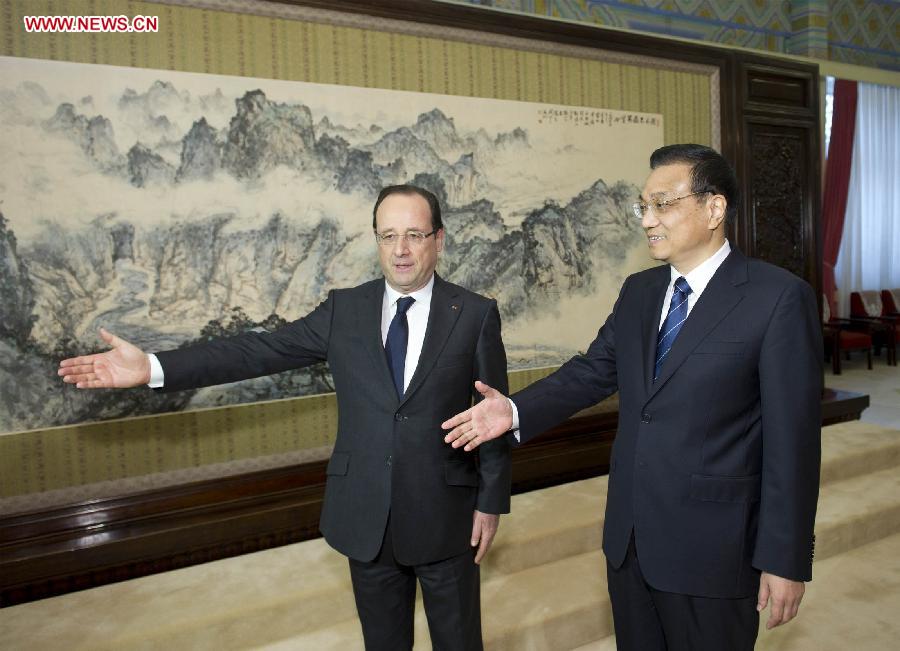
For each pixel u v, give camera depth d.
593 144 4.17
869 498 3.99
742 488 1.59
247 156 3.23
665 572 1.60
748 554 1.59
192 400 3.22
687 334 1.62
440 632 1.90
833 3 7.47
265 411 3.38
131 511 3.03
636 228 4.36
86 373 1.75
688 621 1.62
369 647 1.90
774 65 4.83
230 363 1.89
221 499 3.18
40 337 2.91
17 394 2.89
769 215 4.90
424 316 1.93
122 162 3.00
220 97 3.16
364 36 3.46
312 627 2.73
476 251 3.84
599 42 4.11
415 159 3.63
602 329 1.97
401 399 1.84
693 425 1.59
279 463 3.42
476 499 1.94
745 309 1.59
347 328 1.92
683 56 4.43
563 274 4.11
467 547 1.89
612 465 1.79
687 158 1.62
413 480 1.80
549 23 3.94
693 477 1.59
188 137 3.11
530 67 3.94
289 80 3.30
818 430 1.57
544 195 4.02
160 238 3.09
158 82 3.04
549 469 3.91
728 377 1.58
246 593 2.73
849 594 3.25
